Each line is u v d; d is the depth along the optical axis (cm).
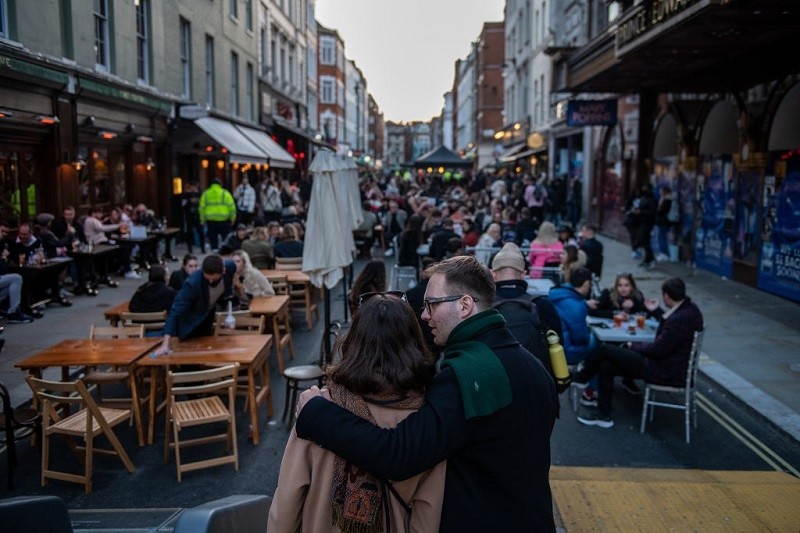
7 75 1210
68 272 1538
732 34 1045
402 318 238
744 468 622
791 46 1134
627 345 766
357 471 224
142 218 1738
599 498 505
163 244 2192
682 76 1470
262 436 706
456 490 224
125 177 1880
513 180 3684
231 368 622
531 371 235
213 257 746
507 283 489
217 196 1903
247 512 304
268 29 3512
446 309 244
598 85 1725
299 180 4231
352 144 8888
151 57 1955
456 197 2923
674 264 1761
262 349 718
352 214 1438
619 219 2261
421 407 223
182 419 612
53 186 1429
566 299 732
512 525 223
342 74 7531
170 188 2142
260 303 958
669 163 1845
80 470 627
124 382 814
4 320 1126
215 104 2581
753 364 898
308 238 916
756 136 1339
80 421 615
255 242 1294
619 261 1830
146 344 721
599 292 1121
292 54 4291
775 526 466
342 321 1162
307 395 229
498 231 1306
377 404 227
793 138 1195
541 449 233
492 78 6656
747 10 894
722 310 1205
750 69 1335
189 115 2092
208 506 289
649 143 1964
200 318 752
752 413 748
